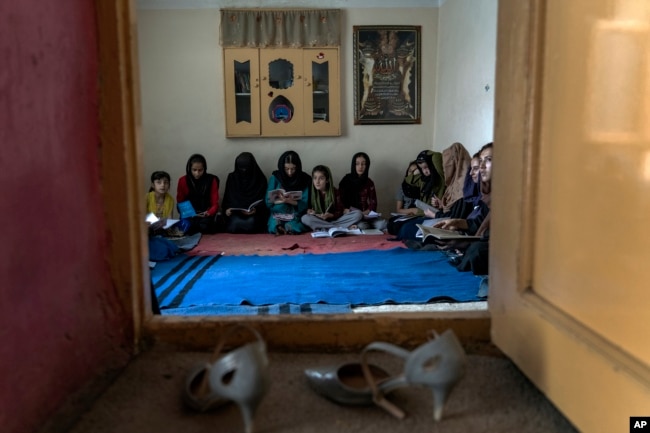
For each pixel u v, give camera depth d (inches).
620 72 31.8
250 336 47.1
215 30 194.7
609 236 32.1
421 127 205.0
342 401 38.1
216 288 105.3
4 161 29.9
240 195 190.5
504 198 44.4
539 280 39.9
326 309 91.0
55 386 35.2
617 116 31.9
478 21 157.9
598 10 33.2
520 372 44.1
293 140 202.5
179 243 155.3
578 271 34.7
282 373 43.4
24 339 31.6
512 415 37.2
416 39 199.5
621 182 31.4
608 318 31.9
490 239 48.1
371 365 41.9
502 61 44.6
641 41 31.2
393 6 197.5
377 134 203.9
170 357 45.8
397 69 200.5
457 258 126.6
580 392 32.9
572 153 35.7
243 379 31.7
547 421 36.5
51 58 35.5
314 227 181.9
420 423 36.0
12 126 30.8
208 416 36.5
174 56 195.8
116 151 42.8
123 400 38.4
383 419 36.5
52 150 35.4
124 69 42.8
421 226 148.3
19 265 31.2
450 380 33.7
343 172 205.0
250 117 197.5
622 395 28.7
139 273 46.2
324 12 193.2
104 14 41.6
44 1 34.7
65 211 37.0
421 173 182.9
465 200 154.2
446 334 34.4
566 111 36.5
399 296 98.3
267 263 129.9
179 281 111.8
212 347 47.2
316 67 196.2
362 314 49.0
